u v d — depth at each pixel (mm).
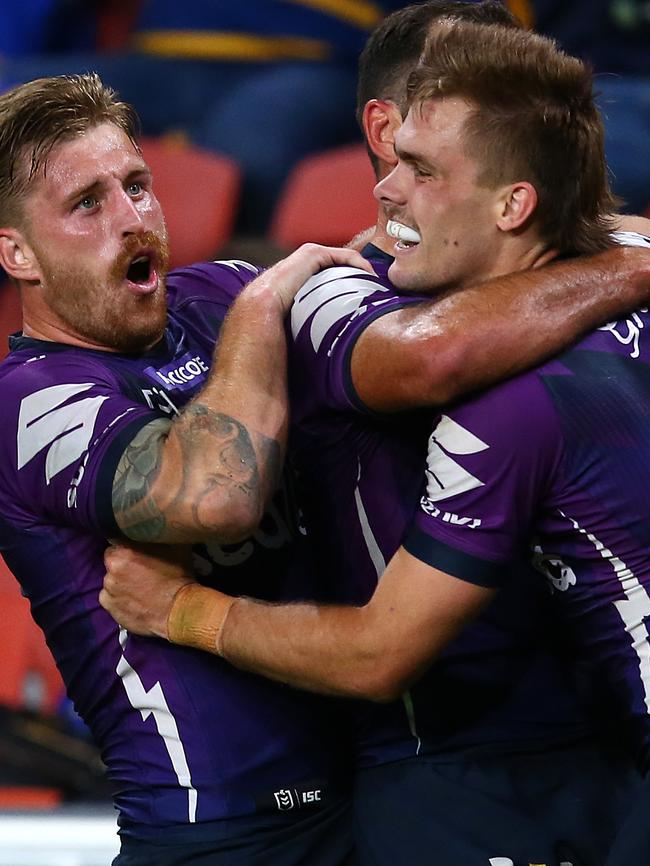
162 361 8469
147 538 7520
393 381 7082
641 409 7129
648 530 7113
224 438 7406
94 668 8148
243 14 17781
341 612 7266
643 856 7016
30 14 19484
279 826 8008
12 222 8227
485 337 6934
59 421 7766
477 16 8906
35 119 8102
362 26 17656
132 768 8141
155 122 17922
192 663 7953
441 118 7184
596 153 7363
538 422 6961
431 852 7531
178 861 7934
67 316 8281
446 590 7012
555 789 7672
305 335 7656
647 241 8055
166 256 8414
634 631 7215
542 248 7371
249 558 8031
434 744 7812
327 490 7914
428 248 7348
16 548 8188
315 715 8117
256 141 17469
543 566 7445
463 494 7004
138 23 18656
